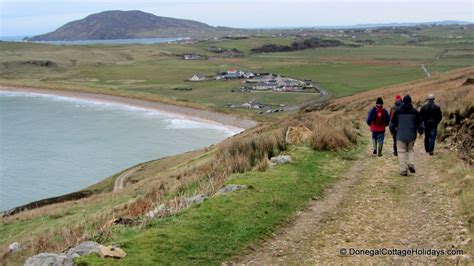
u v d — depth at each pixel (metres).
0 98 146.88
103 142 79.31
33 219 24.62
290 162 14.85
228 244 8.39
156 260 7.52
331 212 10.21
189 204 10.81
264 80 178.12
